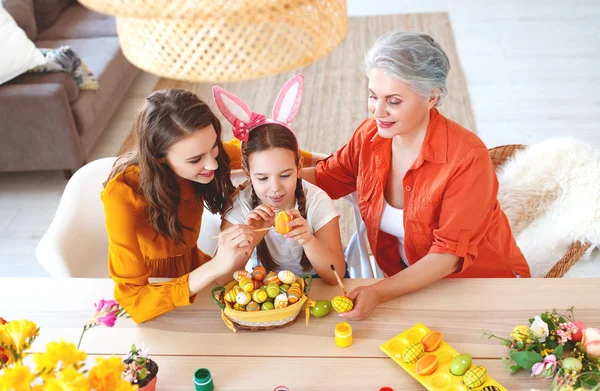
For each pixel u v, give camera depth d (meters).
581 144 1.81
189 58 0.73
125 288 1.33
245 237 1.26
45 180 3.22
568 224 1.70
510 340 1.19
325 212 1.49
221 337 1.27
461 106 3.57
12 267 2.62
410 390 1.14
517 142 3.22
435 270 1.37
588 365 1.13
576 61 3.95
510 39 4.30
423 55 1.27
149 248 1.49
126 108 3.81
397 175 1.55
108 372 0.80
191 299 1.34
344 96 3.77
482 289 1.36
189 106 1.24
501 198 1.89
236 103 1.32
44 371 0.79
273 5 0.69
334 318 1.31
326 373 1.18
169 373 1.20
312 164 1.84
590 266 2.48
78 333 1.30
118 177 1.35
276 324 1.27
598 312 1.28
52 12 3.87
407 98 1.31
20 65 2.91
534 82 3.76
